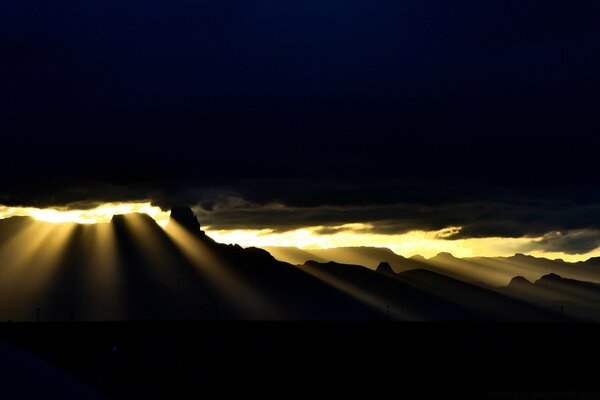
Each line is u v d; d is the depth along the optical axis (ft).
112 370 388.37
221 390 387.34
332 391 409.90
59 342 449.48
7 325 494.59
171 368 406.62
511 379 457.68
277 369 446.19
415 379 447.01
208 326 507.30
